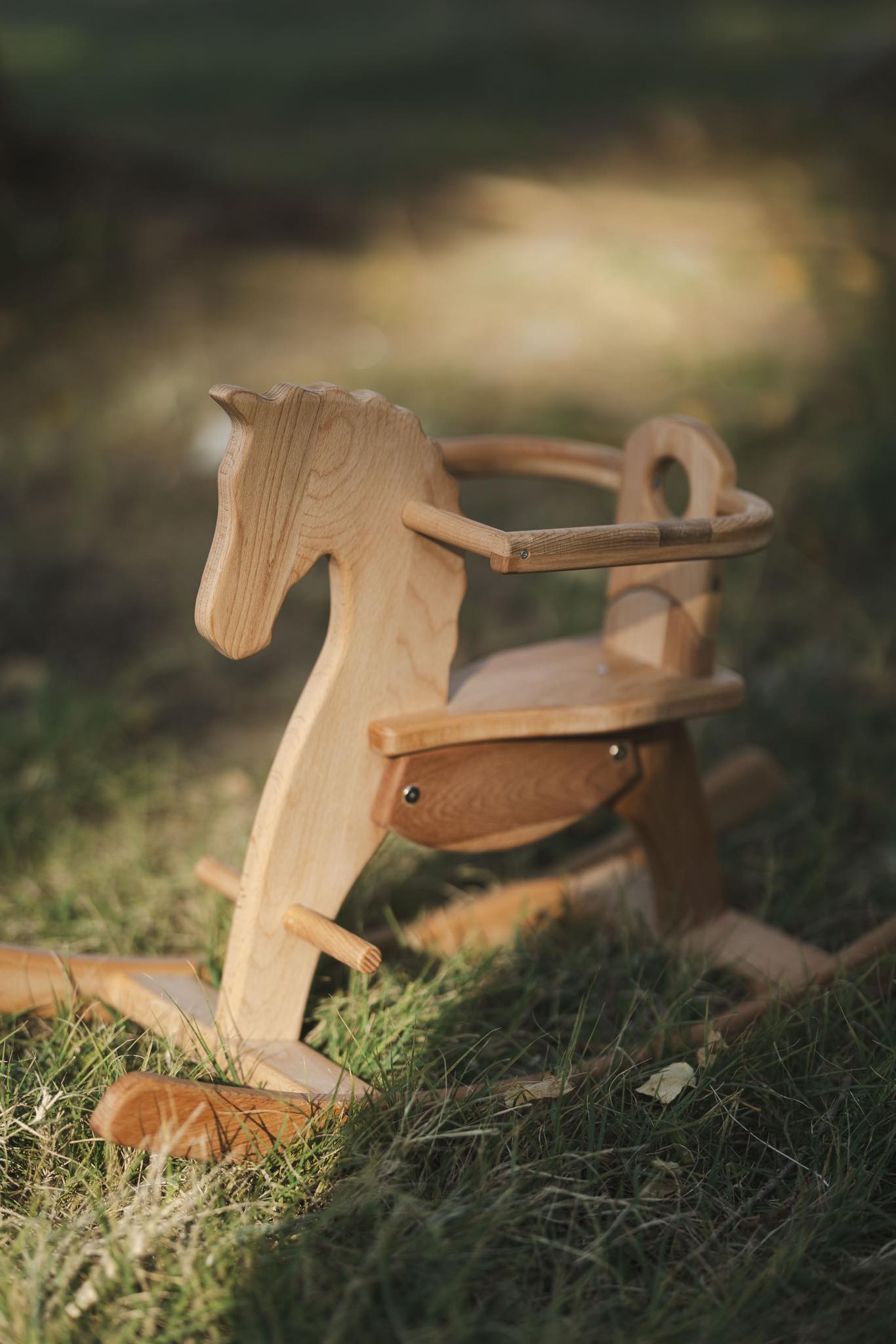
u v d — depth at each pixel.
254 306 6.62
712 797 2.96
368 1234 1.84
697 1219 1.92
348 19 17.34
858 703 3.56
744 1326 1.71
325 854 2.16
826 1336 1.72
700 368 5.77
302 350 6.06
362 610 2.08
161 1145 1.91
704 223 8.00
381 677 2.13
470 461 2.47
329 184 8.67
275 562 1.96
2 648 3.98
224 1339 1.69
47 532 4.69
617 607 2.52
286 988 2.19
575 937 2.68
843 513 4.47
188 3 19.48
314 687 2.09
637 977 2.52
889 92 10.34
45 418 5.48
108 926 2.68
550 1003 2.49
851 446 4.79
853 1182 1.96
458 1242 1.79
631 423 5.27
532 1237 1.81
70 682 3.70
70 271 6.71
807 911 2.78
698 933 2.62
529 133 10.79
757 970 2.46
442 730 2.13
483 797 2.25
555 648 2.54
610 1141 2.04
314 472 1.95
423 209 8.31
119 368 5.92
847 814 3.10
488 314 6.59
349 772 2.14
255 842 2.12
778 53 13.96
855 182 8.59
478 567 4.54
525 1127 2.02
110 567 4.48
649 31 15.87
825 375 5.61
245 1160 1.99
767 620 4.01
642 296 6.71
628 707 2.27
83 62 14.49
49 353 6.04
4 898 2.79
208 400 5.59
